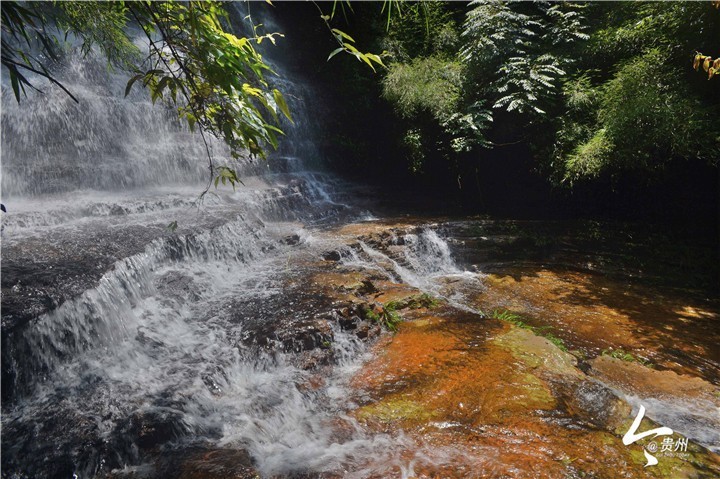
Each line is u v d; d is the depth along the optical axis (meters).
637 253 7.91
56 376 3.54
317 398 3.65
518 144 9.98
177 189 8.57
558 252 8.34
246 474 2.68
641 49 8.33
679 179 8.03
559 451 2.88
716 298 6.75
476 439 3.04
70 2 2.77
